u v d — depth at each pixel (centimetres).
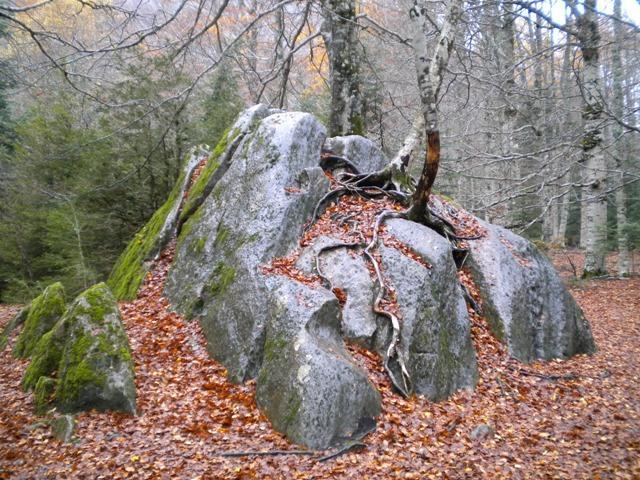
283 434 607
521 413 714
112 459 550
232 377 730
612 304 1476
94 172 1495
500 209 1792
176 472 529
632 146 1700
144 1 1377
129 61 1630
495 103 1764
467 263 984
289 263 853
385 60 2245
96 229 1510
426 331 768
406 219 966
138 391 692
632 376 875
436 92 942
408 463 562
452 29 960
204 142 1650
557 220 3089
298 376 623
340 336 741
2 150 1731
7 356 895
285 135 985
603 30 1397
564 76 1777
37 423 627
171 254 1088
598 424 674
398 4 2062
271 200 909
